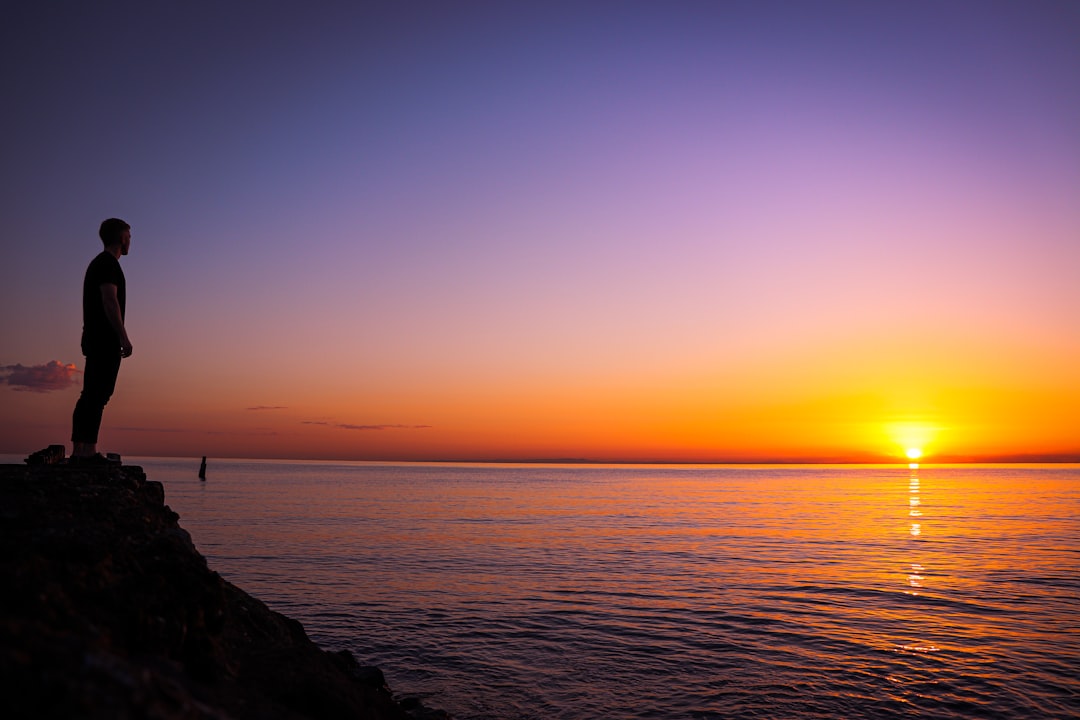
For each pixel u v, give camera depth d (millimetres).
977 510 90188
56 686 3328
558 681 16641
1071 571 35250
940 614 24547
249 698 6180
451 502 97125
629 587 29594
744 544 47781
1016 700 15562
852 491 159625
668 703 15219
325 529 52844
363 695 9266
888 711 14867
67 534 5980
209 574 6809
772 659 18609
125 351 8617
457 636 20719
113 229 8727
